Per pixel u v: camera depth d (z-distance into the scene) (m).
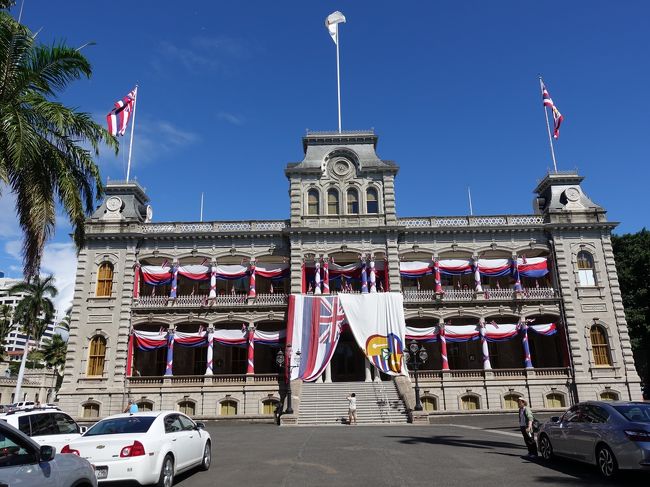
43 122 18.12
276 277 46.19
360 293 44.47
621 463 12.53
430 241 47.22
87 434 13.12
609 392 42.53
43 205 17.25
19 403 54.69
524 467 15.40
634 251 54.41
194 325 47.25
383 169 47.84
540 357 47.31
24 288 59.34
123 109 45.94
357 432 28.20
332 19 52.66
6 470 6.98
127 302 44.69
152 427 13.09
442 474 14.38
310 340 42.31
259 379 42.97
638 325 51.34
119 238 46.47
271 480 13.81
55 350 74.50
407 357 39.16
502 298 45.06
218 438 26.14
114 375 42.84
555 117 50.09
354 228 45.84
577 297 44.94
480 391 42.81
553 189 48.50
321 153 48.91
